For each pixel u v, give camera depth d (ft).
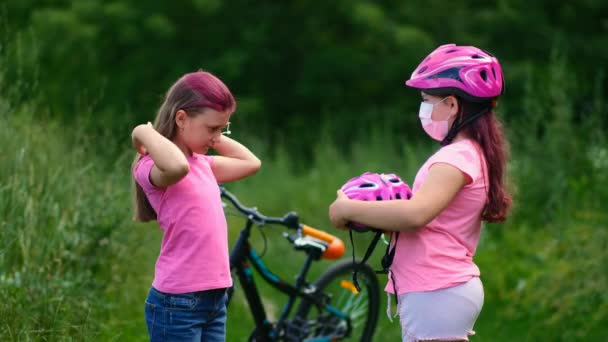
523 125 89.45
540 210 80.33
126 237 58.95
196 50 186.80
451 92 34.76
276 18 193.57
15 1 174.70
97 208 57.16
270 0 193.77
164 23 173.06
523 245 74.02
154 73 181.68
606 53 190.19
